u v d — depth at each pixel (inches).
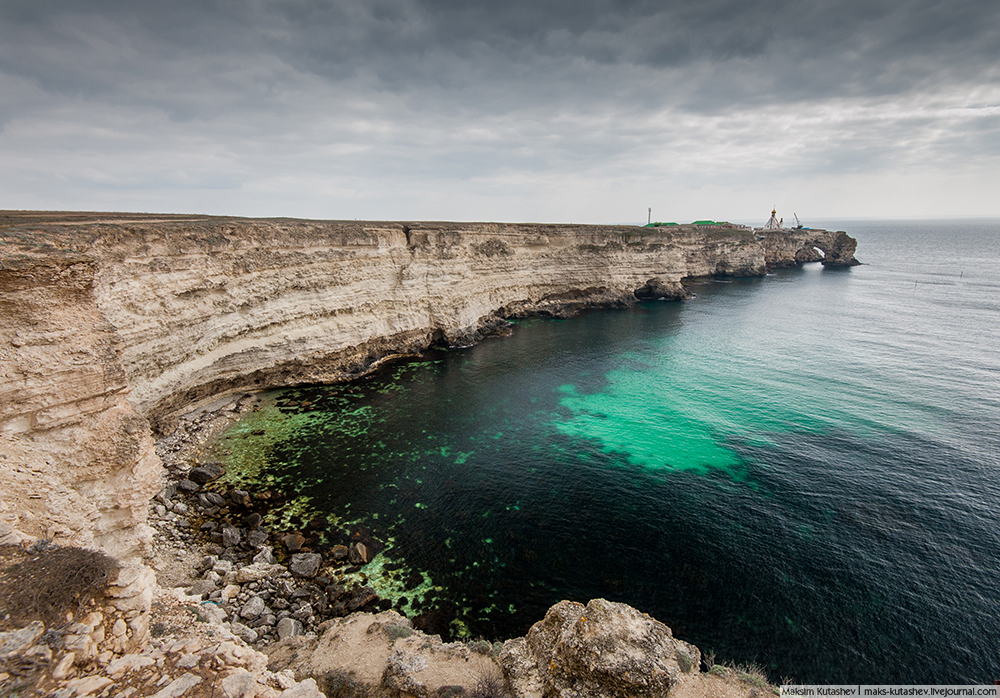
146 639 345.7
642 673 425.4
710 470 1051.3
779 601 702.5
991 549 803.4
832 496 952.9
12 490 453.4
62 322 509.0
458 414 1334.9
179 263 1035.3
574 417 1333.7
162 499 856.3
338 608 667.4
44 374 496.1
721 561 780.0
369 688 444.5
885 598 706.8
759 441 1182.9
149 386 978.7
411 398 1435.8
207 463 1012.5
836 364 1771.7
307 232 1392.7
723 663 602.2
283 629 597.6
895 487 979.9
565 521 874.1
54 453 502.6
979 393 1459.2
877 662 609.6
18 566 321.4
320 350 1471.5
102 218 1108.5
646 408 1393.9
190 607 441.4
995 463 1058.7
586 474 1033.5
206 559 729.0
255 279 1257.4
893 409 1355.8
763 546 813.9
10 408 476.1
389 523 856.9
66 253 546.3
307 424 1232.2
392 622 562.9
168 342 1018.1
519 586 724.0
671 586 729.0
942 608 689.6
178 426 1110.4
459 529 845.8
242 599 653.9
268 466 1028.5
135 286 919.0
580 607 525.3
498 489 971.9
